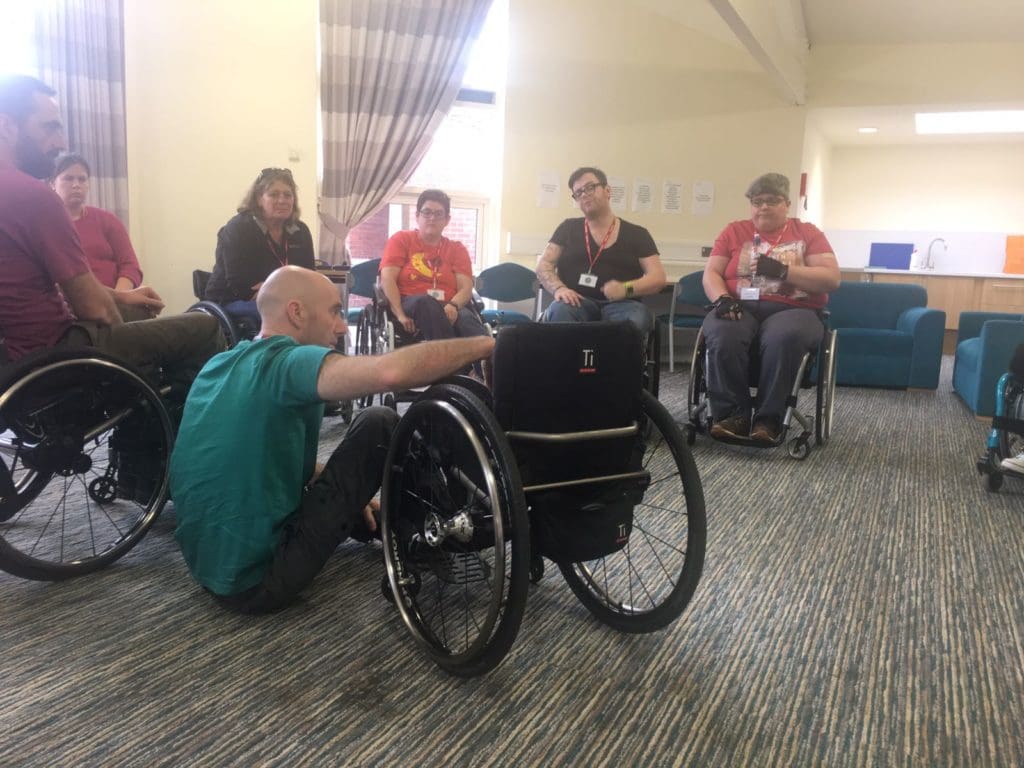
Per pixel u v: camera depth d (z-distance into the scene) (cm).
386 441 159
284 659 143
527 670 141
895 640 157
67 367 169
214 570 155
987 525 230
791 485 269
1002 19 566
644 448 152
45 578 169
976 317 485
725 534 217
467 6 510
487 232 592
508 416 136
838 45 612
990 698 136
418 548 155
